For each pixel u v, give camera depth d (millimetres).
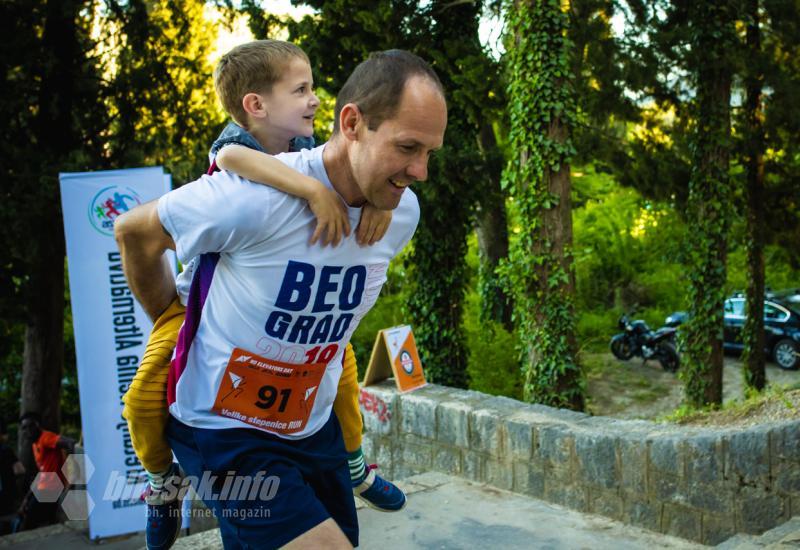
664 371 18047
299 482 1896
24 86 12328
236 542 1980
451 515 5172
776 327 17797
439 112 1701
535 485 5645
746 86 12727
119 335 7566
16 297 12836
